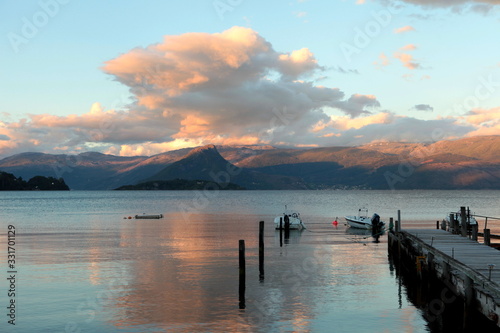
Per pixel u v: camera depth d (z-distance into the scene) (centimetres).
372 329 2158
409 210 12469
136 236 5872
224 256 4134
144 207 14900
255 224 7850
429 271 2745
